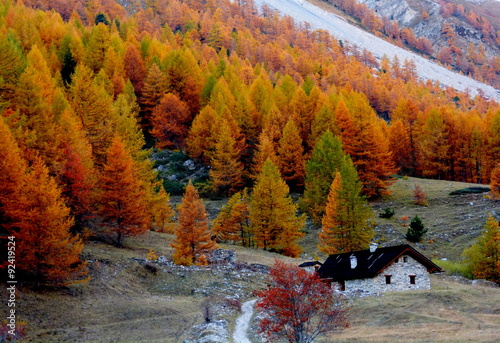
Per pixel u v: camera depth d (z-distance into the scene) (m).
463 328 36.41
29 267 38.88
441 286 50.19
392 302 43.12
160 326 38.41
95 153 64.31
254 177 85.56
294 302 29.73
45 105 59.38
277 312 29.84
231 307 43.84
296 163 87.19
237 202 70.56
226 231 69.69
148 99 101.50
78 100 69.50
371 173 83.38
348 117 92.69
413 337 34.69
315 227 75.94
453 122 101.75
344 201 64.31
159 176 91.38
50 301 38.47
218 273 52.56
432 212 77.62
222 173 85.25
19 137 50.06
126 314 39.78
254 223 68.12
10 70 68.62
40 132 55.12
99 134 66.44
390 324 38.59
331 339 34.88
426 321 38.41
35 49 88.12
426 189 86.69
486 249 56.75
